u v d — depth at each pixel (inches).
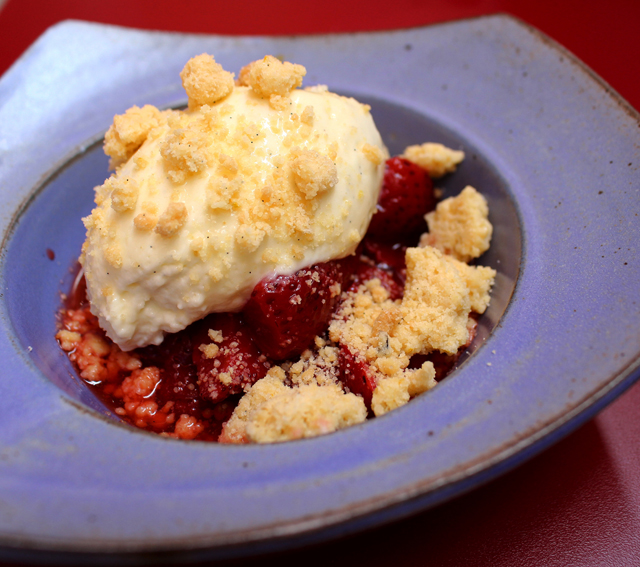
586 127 9.0
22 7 13.4
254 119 8.1
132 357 8.5
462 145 9.7
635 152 8.5
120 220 7.7
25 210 9.0
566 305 7.6
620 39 12.2
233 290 7.8
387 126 10.4
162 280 7.7
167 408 8.3
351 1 13.7
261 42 10.8
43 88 10.1
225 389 8.0
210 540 5.9
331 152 8.1
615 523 7.5
